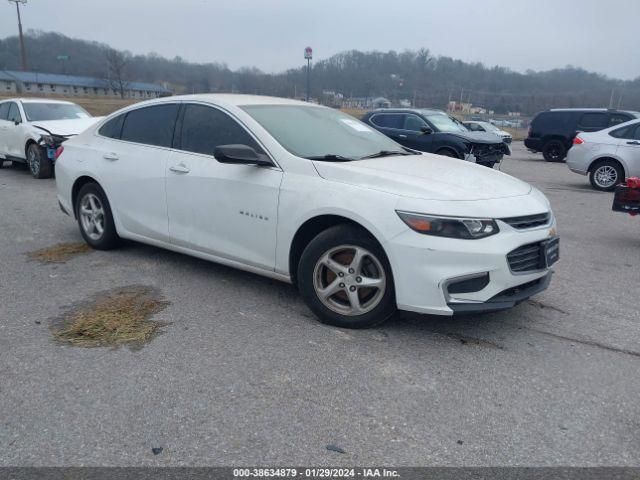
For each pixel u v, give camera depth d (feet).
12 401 9.70
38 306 13.87
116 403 9.68
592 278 17.24
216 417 9.32
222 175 14.33
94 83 251.60
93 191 18.25
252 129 14.16
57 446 8.55
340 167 12.83
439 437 8.91
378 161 13.91
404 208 11.55
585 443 8.84
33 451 8.43
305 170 13.07
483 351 11.84
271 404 9.71
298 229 12.96
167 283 15.62
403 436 8.91
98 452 8.43
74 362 11.07
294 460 8.31
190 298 14.51
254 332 12.53
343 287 12.51
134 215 16.92
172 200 15.64
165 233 16.12
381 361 11.29
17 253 18.47
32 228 22.08
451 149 40.98
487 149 40.96
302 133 14.61
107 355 11.38
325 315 12.85
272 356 11.42
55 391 10.02
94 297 14.51
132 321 13.01
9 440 8.68
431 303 11.46
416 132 42.93
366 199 11.94
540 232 12.28
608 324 13.48
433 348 11.91
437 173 13.19
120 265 17.19
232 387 10.23
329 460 8.32
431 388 10.33
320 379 10.55
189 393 10.01
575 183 41.42
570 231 24.06
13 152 39.11
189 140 15.56
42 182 35.37
